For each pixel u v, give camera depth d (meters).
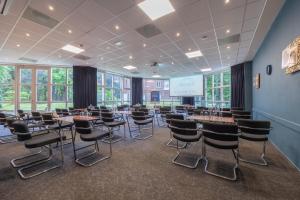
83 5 2.83
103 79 10.13
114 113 5.20
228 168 2.64
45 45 4.93
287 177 2.34
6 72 7.91
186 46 5.02
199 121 3.16
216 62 7.33
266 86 4.44
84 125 2.87
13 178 2.36
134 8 2.93
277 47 3.38
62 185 2.16
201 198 1.87
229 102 9.20
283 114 3.16
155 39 4.41
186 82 11.34
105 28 3.73
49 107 8.27
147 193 1.97
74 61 7.14
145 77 12.72
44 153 3.40
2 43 4.76
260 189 2.04
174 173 2.47
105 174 2.45
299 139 2.53
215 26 3.65
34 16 3.21
